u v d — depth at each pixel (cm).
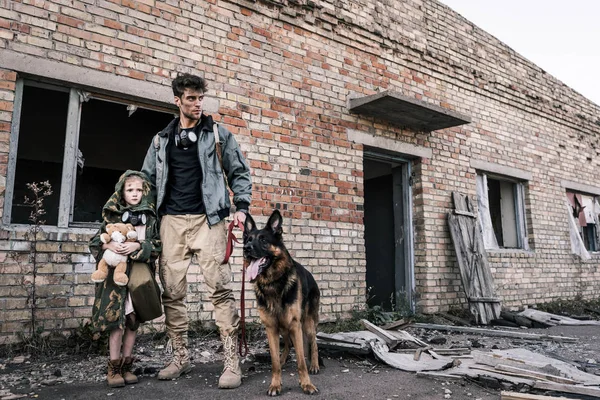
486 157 870
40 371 356
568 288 978
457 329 620
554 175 1011
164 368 336
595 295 1042
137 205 328
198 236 330
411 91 769
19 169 684
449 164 803
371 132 702
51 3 453
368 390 310
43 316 423
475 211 816
